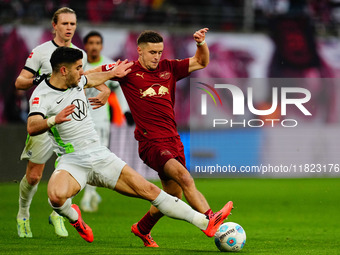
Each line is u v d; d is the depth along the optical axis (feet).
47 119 51.26
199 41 59.16
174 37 183.01
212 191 143.74
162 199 54.13
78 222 54.49
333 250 60.49
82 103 55.36
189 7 204.03
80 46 175.63
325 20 204.54
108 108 96.22
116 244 62.80
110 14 193.26
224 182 166.71
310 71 184.65
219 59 181.47
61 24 65.92
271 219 97.14
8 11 183.32
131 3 196.24
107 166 55.11
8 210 103.14
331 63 188.24
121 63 58.44
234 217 99.71
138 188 54.44
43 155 65.46
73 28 66.49
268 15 204.74
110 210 105.91
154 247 60.08
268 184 161.79
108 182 55.16
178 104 173.78
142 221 60.03
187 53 183.01
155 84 58.75
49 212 100.63
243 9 203.72
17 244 61.67
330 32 193.06
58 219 68.13
